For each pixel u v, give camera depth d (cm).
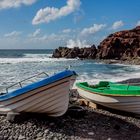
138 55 7969
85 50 8775
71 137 1127
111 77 3478
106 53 8294
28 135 1127
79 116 1331
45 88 1235
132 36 8581
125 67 5641
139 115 1445
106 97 1495
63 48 9262
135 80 2936
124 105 1447
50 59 8119
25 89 1254
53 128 1195
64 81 1238
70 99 1706
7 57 9225
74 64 6209
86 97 1658
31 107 1277
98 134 1175
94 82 2833
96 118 1368
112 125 1290
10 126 1196
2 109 1320
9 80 2955
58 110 1284
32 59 7881
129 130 1248
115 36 8688
